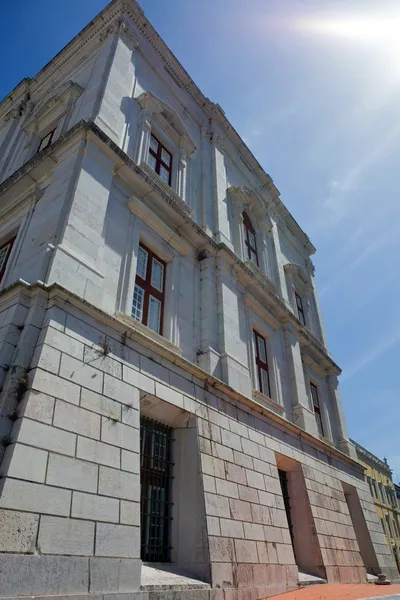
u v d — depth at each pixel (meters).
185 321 12.12
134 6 16.20
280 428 13.49
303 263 25.30
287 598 8.68
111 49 14.45
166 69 17.70
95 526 6.44
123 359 8.69
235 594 8.21
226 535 8.80
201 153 17.83
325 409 19.56
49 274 8.19
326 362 20.80
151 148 14.49
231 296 14.03
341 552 13.40
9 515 5.46
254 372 14.12
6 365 6.94
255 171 22.70
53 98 14.75
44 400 6.71
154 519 8.64
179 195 14.69
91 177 10.36
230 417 11.13
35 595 5.28
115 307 9.70
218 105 20.23
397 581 16.84
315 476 14.36
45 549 5.66
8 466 5.79
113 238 10.54
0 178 15.04
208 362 11.79
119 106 13.23
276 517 10.79
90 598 5.84
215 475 9.45
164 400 9.24
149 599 6.61
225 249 14.37
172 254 12.66
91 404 7.47
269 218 21.64
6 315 7.64
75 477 6.55
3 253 11.09
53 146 11.09
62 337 7.57
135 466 7.69
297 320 18.28
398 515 43.25
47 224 9.51
